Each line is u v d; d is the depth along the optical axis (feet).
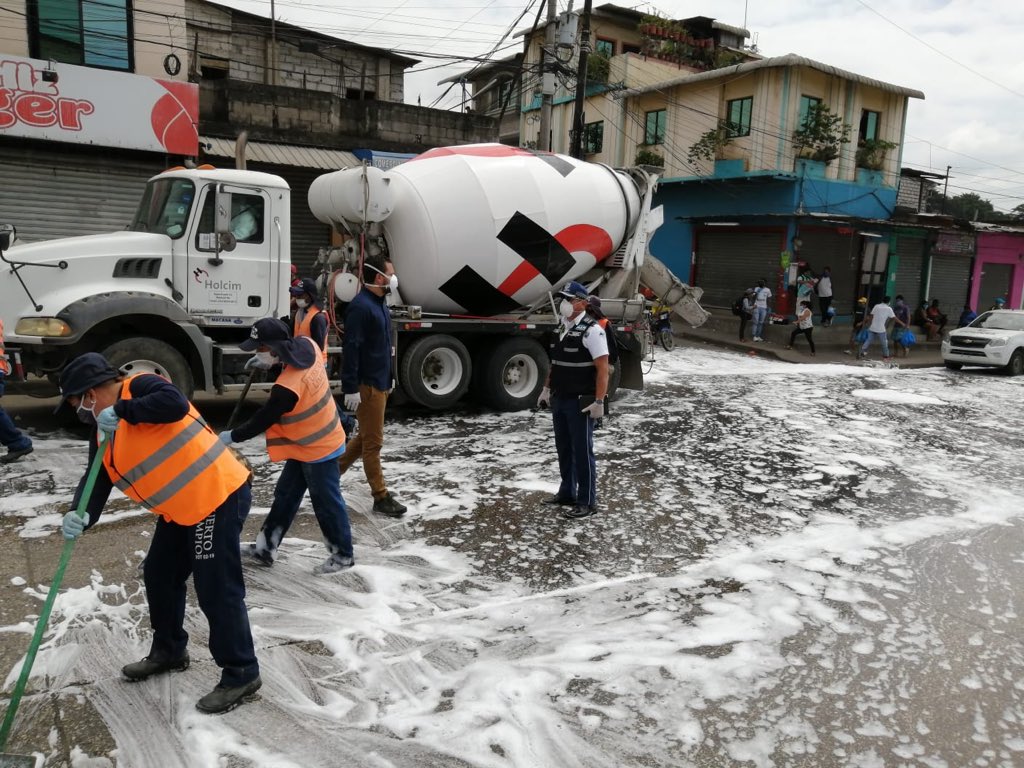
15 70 41.06
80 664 11.84
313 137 58.95
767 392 43.93
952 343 62.90
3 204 42.68
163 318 26.22
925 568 17.63
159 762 9.68
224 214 26.96
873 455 29.07
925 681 12.50
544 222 32.45
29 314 24.26
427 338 31.65
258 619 13.67
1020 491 24.79
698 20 96.89
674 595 15.51
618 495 22.18
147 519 18.11
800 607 15.15
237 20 74.49
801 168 74.59
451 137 65.72
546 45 58.95
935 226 82.33
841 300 79.87
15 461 22.21
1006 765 10.36
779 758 10.30
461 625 13.85
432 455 25.76
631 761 10.10
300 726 10.59
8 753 9.57
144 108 44.75
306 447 15.08
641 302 37.58
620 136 89.51
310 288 20.34
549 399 21.06
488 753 10.12
